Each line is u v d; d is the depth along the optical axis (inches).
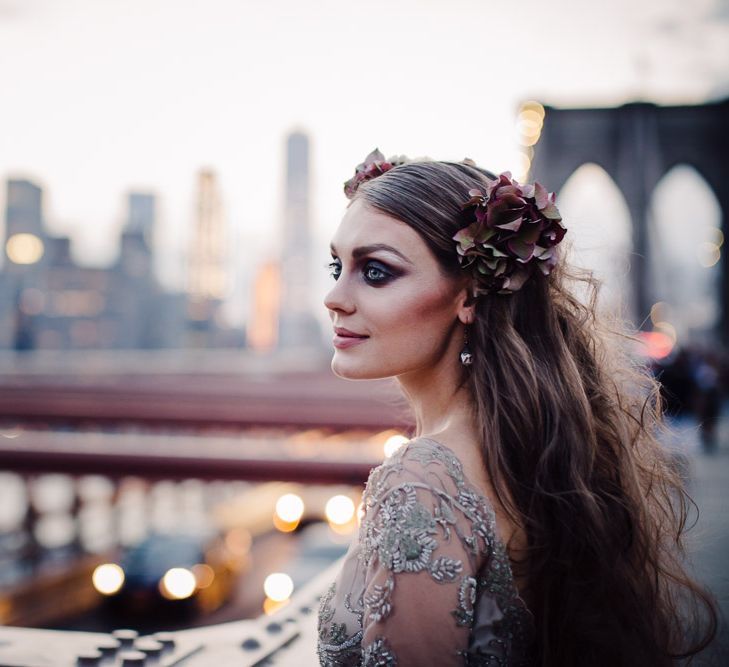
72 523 1254.3
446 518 56.3
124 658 83.8
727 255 1796.3
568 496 63.5
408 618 54.0
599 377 75.0
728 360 804.6
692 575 95.5
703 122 1798.7
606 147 1759.4
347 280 65.6
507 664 58.6
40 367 1403.8
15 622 706.2
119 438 676.1
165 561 668.1
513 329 66.0
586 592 63.4
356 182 77.1
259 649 89.0
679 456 88.0
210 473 635.5
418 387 69.4
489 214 63.6
